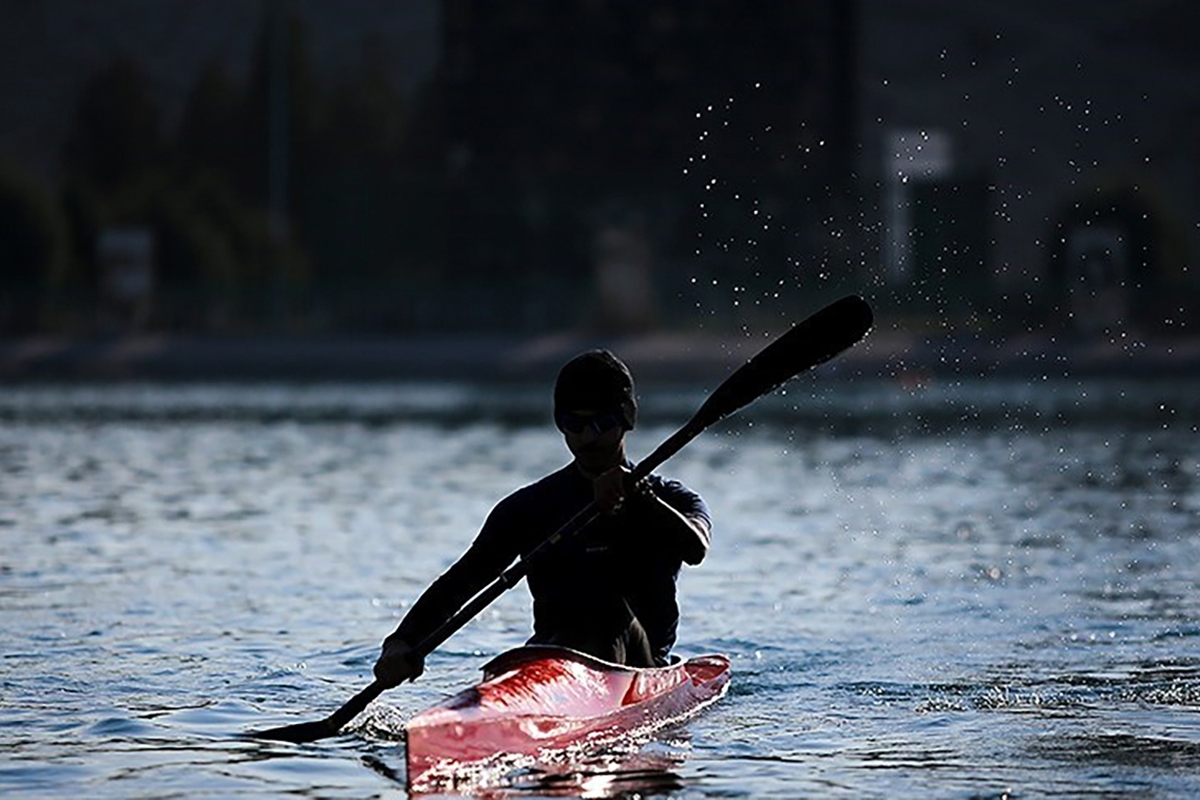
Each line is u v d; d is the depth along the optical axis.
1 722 27.42
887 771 24.19
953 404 113.75
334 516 56.53
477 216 191.12
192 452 79.69
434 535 51.91
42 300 163.75
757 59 186.00
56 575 43.41
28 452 78.88
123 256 162.38
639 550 27.20
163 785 23.56
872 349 142.75
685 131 187.75
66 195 193.75
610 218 161.00
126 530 52.44
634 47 189.25
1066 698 29.36
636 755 24.98
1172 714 28.06
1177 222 187.50
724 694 29.62
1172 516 55.62
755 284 167.50
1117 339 148.38
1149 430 91.50
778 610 38.75
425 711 23.89
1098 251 148.88
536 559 25.61
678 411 105.25
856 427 96.25
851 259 168.00
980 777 23.88
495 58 191.25
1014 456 78.44
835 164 182.25
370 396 122.94
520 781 23.41
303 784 23.48
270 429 93.19
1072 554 47.31
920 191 164.62
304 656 33.06
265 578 43.25
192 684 30.44
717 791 23.08
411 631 26.25
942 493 63.38
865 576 43.72
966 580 43.00
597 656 26.73
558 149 190.75
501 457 77.50
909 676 31.28
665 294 161.50
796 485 66.81
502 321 161.62
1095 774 24.00
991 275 164.62
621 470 25.39
